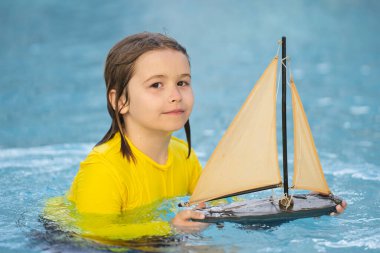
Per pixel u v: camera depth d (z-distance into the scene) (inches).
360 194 189.0
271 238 145.2
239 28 559.5
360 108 333.7
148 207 163.6
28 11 632.4
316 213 153.3
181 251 137.3
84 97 373.1
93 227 151.0
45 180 212.4
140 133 165.2
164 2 664.4
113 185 158.1
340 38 523.5
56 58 470.3
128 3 661.9
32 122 320.2
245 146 152.5
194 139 286.4
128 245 141.3
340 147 262.7
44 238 148.9
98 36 534.0
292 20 589.3
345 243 143.0
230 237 145.1
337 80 398.9
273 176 153.4
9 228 159.0
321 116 320.5
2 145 273.9
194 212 148.6
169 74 157.1
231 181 153.9
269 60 455.5
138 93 158.1
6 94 377.7
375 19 592.1
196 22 577.0
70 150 263.7
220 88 388.5
